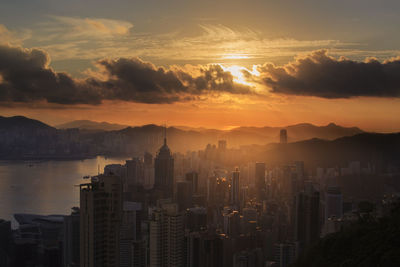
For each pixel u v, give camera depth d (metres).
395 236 55.97
